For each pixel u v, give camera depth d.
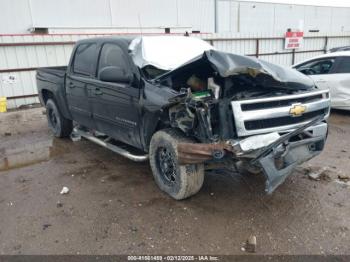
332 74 7.71
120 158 5.30
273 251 2.88
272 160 3.15
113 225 3.33
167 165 3.81
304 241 3.00
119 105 4.32
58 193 4.10
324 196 3.81
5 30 13.75
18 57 10.67
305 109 3.57
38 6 14.42
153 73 4.06
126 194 4.00
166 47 4.49
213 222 3.34
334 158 5.06
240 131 3.26
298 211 3.50
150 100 3.72
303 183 4.16
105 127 4.89
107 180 4.45
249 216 3.43
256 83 3.60
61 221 3.44
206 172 4.39
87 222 3.40
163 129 3.75
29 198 3.99
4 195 4.09
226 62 3.27
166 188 3.86
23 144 6.36
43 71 6.49
